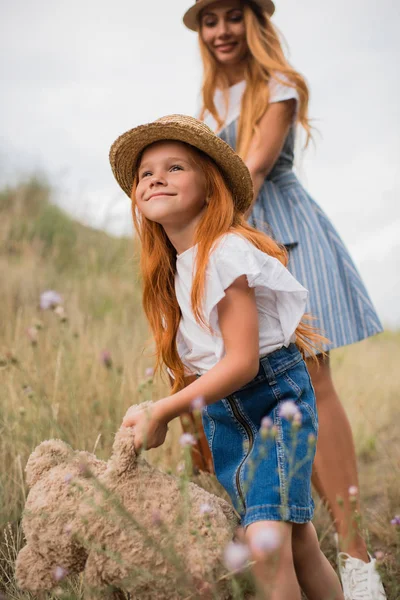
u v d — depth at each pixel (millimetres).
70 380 2850
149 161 1907
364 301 2514
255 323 1755
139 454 1674
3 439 2520
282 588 1589
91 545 1547
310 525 1870
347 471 2299
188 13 2688
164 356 2029
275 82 2521
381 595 2031
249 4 2605
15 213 7184
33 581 1677
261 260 1799
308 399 1831
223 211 1872
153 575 1552
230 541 1602
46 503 1630
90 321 4332
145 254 2049
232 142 2617
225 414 1832
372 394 4398
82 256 6316
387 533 2506
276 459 1695
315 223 2529
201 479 2531
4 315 4359
